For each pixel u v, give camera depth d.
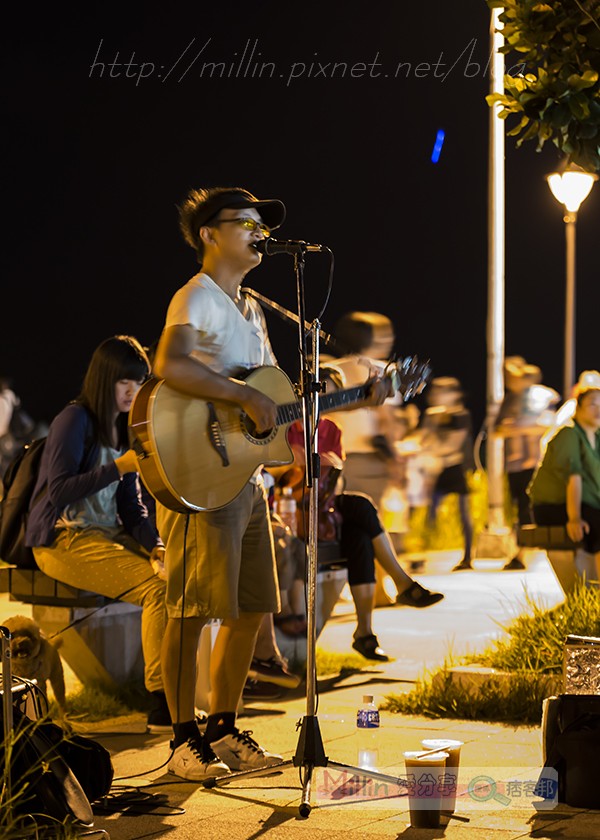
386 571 7.40
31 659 5.27
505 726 5.69
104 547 6.02
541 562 12.98
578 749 4.40
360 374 8.45
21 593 6.26
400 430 11.38
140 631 6.49
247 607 5.08
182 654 4.96
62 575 6.07
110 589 5.96
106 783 4.34
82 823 3.97
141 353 6.10
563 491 8.66
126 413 6.11
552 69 5.10
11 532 6.25
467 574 12.02
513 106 5.21
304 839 4.09
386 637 8.27
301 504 7.11
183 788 4.74
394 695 6.22
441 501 14.52
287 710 6.22
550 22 5.12
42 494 6.12
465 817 4.29
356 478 9.95
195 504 4.80
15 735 3.97
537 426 12.06
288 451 5.07
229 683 5.09
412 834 4.13
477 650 7.59
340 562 7.36
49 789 3.96
